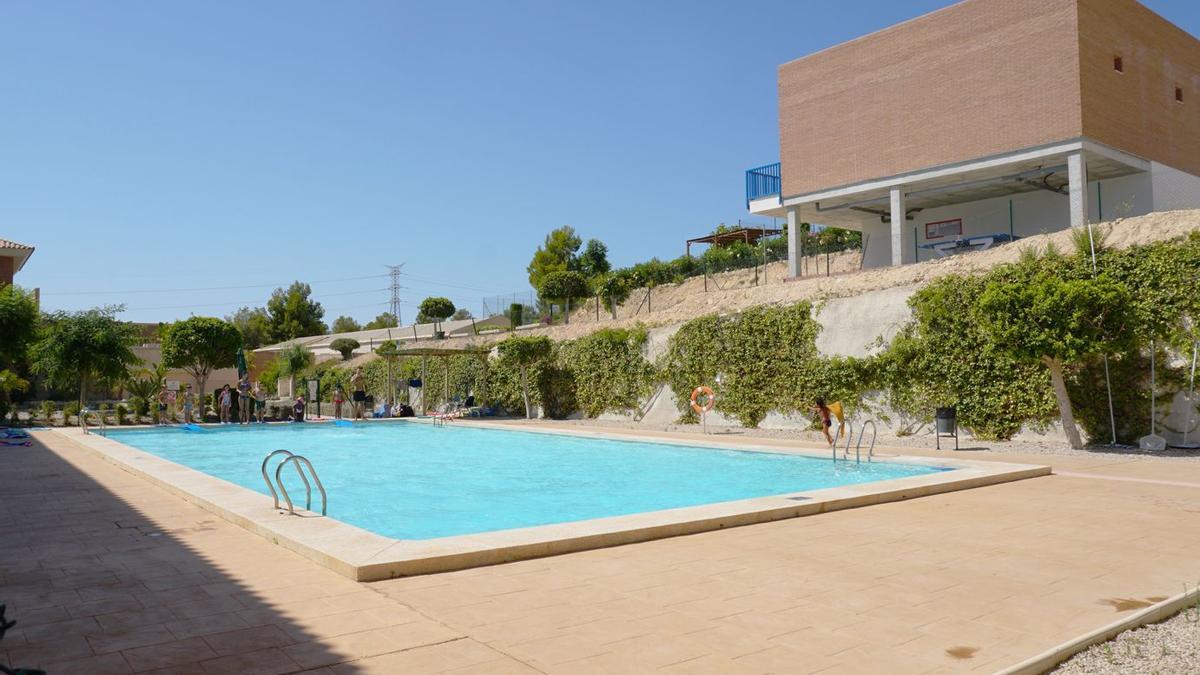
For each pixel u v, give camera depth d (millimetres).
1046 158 20562
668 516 7250
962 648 3918
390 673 3531
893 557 6012
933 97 22609
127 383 29734
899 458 12492
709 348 21516
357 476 13109
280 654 3783
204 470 14211
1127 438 14156
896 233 23438
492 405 29078
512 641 4000
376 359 35719
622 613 4512
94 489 9969
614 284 36281
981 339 15867
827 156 25094
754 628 4234
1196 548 6316
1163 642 4113
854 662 3707
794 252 26141
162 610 4531
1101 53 20516
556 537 6234
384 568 5301
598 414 24969
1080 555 6066
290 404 28766
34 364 26688
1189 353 13445
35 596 4828
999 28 21266
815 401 18219
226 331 31391
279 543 6367
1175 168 23016
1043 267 15305
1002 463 11672
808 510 7961
